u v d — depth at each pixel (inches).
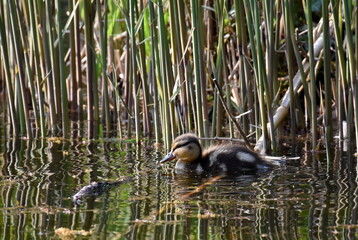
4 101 758.5
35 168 424.8
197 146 435.8
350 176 390.3
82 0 591.5
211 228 290.4
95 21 689.0
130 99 609.3
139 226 294.5
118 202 337.1
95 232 286.8
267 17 458.6
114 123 623.8
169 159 438.0
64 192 358.9
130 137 552.4
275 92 522.0
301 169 417.1
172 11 468.8
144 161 453.4
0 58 750.5
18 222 302.8
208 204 331.6
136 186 375.6
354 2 501.4
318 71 597.0
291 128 514.3
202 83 465.7
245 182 384.8
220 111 506.9
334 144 499.2
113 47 665.6
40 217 310.7
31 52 611.2
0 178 394.6
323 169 413.7
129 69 605.6
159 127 530.0
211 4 575.2
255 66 465.1
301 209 318.0
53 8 590.6
